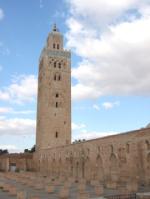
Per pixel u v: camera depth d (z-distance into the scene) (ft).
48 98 343.87
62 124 341.41
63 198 116.06
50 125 335.67
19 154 361.30
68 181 191.52
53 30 382.22
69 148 254.06
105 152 191.62
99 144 200.64
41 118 341.21
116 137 180.65
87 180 197.88
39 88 370.73
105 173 189.26
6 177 237.25
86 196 110.63
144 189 135.85
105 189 143.74
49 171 299.58
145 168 150.41
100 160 199.62
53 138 333.01
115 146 180.75
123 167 170.40
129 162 164.96
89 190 142.20
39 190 144.36
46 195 125.49
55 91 350.02
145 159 150.92
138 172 155.84
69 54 373.40
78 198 111.34
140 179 153.58
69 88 359.25
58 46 375.25
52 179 202.18
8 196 124.57
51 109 341.21
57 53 366.63
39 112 355.15
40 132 339.98
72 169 243.60
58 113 343.46
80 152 230.48
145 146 151.33
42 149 328.70
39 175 250.37
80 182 187.83
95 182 171.42
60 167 270.87
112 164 184.14
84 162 222.07
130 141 165.48
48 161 306.14
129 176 163.84
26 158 360.89
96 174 201.05
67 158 256.32
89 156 214.48
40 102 354.74
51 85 350.23
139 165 155.53
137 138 159.12
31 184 163.73
